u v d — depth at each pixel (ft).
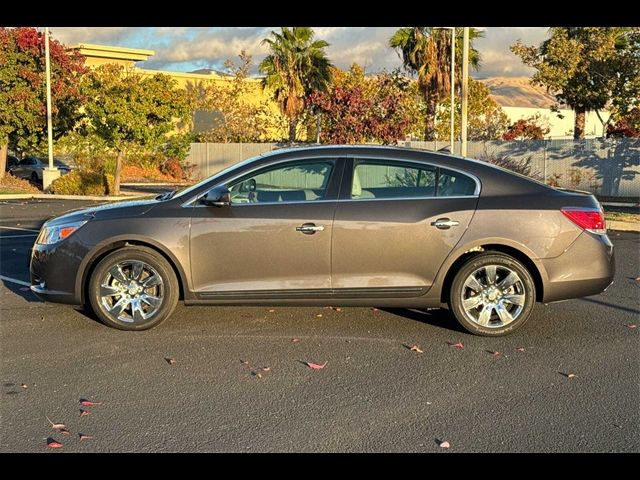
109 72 78.64
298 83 106.42
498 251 20.15
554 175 78.07
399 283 19.99
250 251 19.93
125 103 77.10
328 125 80.64
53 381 16.31
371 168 20.36
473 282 19.99
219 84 143.13
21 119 83.35
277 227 19.80
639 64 59.88
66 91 84.94
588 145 75.51
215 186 20.22
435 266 19.92
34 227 47.01
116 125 78.95
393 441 13.12
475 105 121.39
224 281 20.13
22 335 20.07
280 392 15.62
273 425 13.84
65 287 20.36
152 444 13.01
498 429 13.65
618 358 18.13
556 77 63.82
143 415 14.34
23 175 102.27
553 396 15.40
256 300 20.18
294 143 111.75
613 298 25.13
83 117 95.61
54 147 97.66
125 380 16.39
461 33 99.30
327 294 20.08
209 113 133.18
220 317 22.09
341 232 19.77
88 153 104.32
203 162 124.47
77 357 18.08
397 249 19.84
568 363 17.72
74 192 82.07
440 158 20.52
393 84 93.04
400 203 19.98
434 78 100.17
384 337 19.99
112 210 20.57
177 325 21.15
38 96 84.02
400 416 14.28
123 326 20.34
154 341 19.49
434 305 20.40
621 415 14.33
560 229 19.88
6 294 25.52
